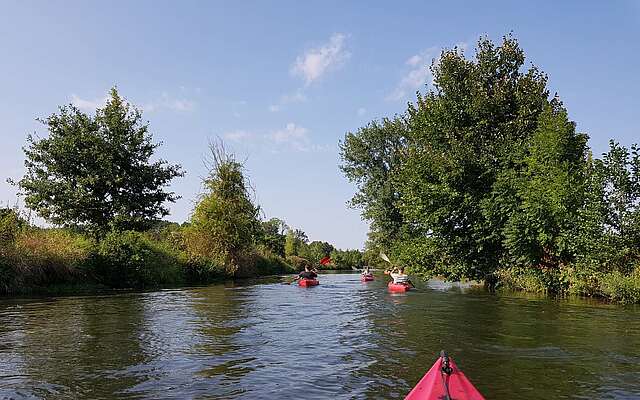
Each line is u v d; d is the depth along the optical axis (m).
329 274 60.50
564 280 20.28
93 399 6.38
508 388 6.80
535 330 11.59
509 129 24.34
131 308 16.52
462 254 24.42
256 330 11.87
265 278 41.56
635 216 17.23
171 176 35.00
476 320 13.41
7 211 24.08
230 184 39.78
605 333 11.12
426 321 13.34
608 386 6.89
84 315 14.53
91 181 30.30
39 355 8.94
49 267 23.45
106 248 27.11
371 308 16.81
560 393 6.57
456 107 25.39
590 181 18.69
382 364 8.24
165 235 37.47
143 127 33.53
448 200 23.36
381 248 50.28
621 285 17.12
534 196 20.08
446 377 4.74
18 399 6.38
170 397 6.46
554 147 20.64
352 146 46.94
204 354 9.07
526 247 21.03
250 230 41.06
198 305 17.73
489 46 27.02
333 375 7.54
